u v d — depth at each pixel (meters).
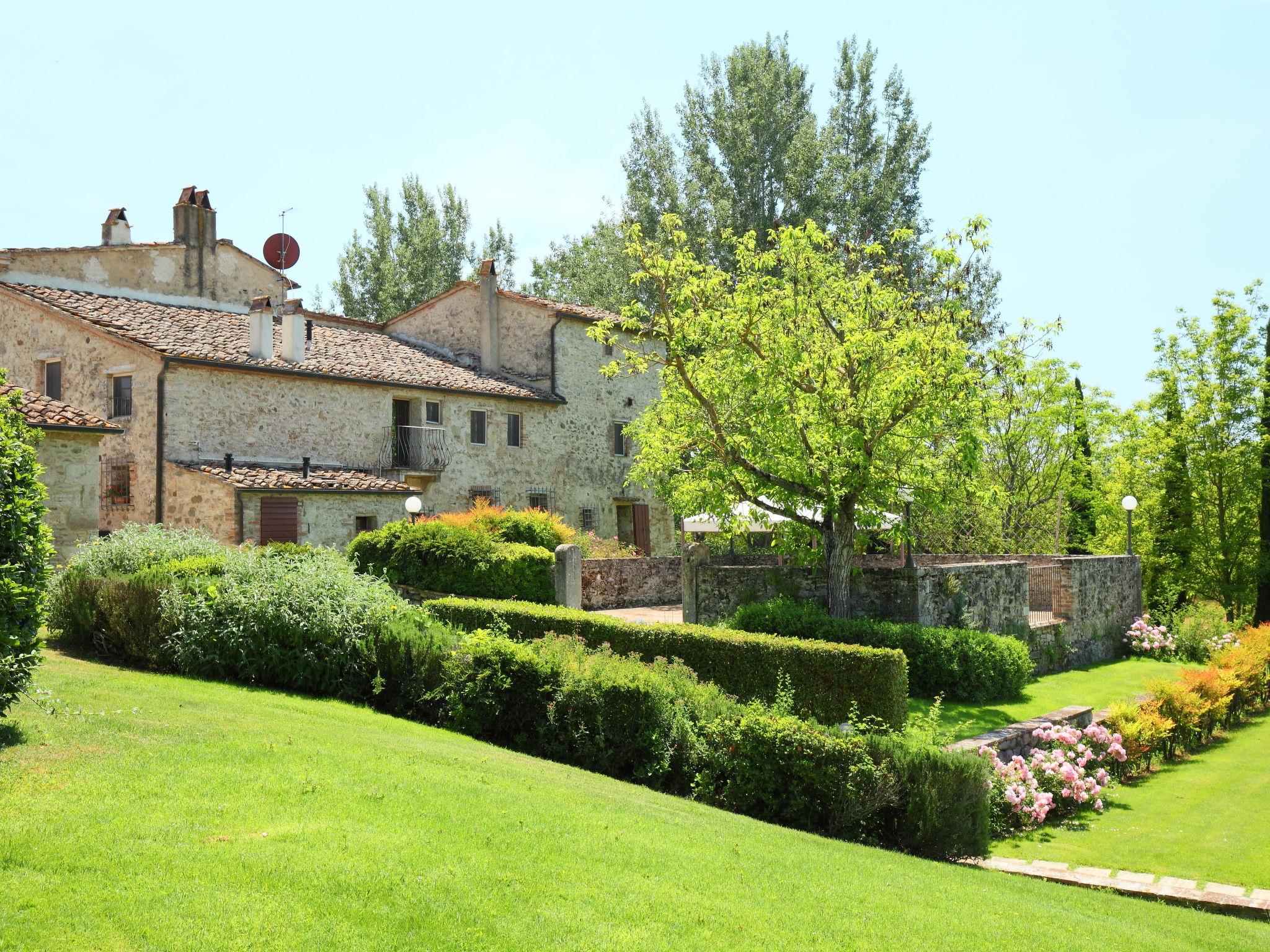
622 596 23.55
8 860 4.88
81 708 8.05
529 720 10.32
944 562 24.77
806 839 7.91
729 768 9.21
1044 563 23.11
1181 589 29.38
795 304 15.48
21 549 6.98
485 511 22.59
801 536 17.50
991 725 13.40
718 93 37.75
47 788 5.94
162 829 5.49
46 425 15.04
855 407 15.02
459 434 28.48
